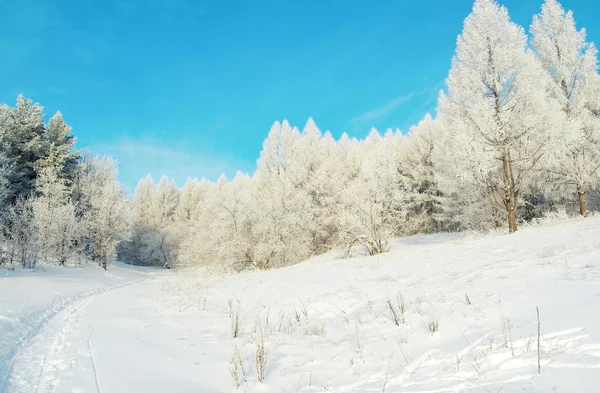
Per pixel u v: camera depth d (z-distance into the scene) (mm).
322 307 9234
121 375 4953
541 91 16141
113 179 39219
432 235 29969
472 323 5516
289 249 29094
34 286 14305
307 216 30766
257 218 29828
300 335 7172
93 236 32844
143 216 61969
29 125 31750
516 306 5715
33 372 5074
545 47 19750
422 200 33781
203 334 7719
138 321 9023
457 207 28328
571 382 3154
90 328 7938
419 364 4566
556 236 11406
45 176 29219
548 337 4152
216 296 13617
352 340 6199
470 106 17469
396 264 13812
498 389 3373
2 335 6742
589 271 6598
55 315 9906
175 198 71812
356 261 18297
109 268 32719
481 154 16141
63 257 26984
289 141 40969
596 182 19375
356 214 24094
